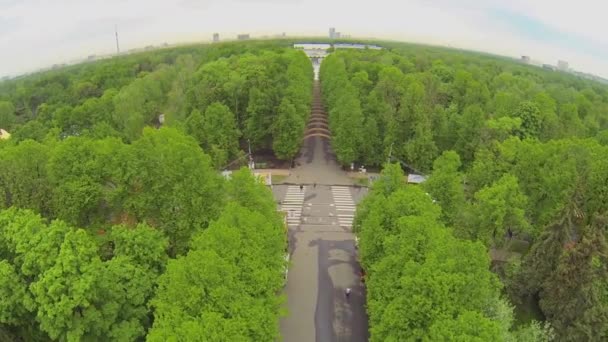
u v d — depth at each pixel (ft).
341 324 171.42
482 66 491.31
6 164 170.81
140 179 167.94
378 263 146.61
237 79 319.88
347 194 286.66
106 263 139.23
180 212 168.04
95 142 186.60
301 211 263.49
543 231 174.81
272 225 162.09
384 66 383.04
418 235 139.03
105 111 367.66
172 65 538.06
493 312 138.00
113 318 131.95
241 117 325.62
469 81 350.64
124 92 367.45
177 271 120.88
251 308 120.37
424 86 335.47
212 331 108.17
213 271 118.52
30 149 181.37
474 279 124.77
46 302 122.72
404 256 136.67
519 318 175.73
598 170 191.01
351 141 297.53
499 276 184.24
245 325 114.73
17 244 133.28
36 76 610.65
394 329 124.98
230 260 129.08
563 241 163.94
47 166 170.60
